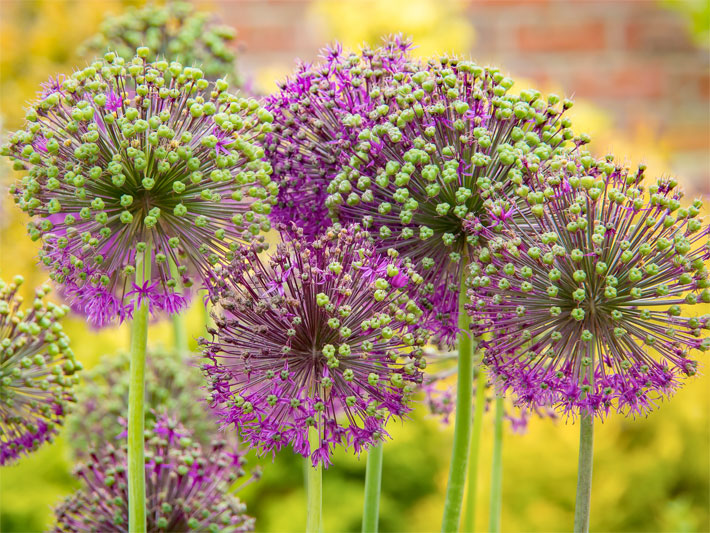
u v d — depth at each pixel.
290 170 0.75
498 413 0.84
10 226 1.34
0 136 0.91
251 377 0.70
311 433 0.70
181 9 1.11
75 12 1.66
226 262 0.71
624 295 0.69
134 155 0.69
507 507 1.71
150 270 0.72
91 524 0.78
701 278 0.68
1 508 1.74
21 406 0.76
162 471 0.79
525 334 0.69
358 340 0.69
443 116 0.72
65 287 0.71
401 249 0.74
